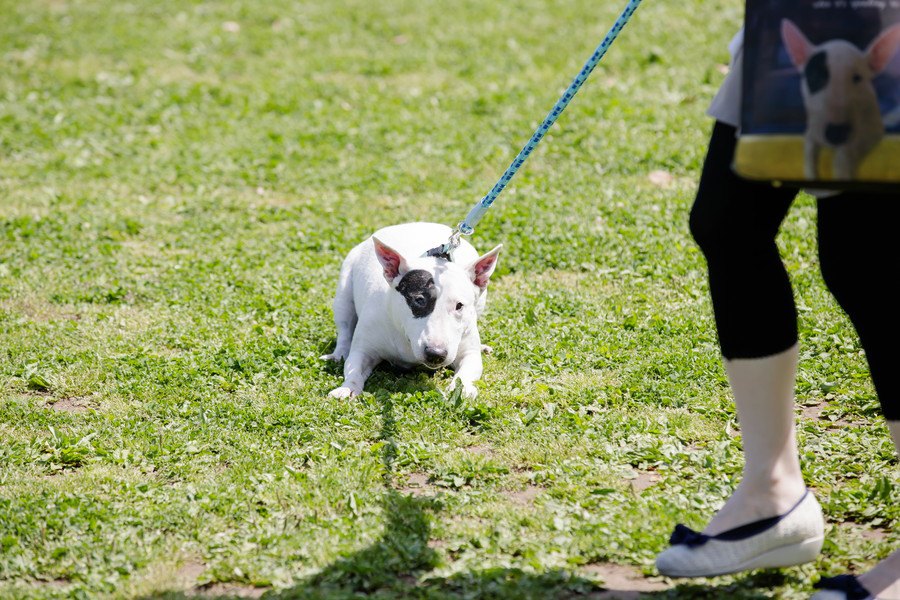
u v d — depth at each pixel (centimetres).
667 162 1331
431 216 1192
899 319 467
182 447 667
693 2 2078
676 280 987
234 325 902
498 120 1528
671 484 607
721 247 471
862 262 467
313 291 982
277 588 506
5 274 1035
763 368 477
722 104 467
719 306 482
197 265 1052
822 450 648
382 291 789
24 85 1752
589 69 631
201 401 748
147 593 504
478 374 782
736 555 480
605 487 605
